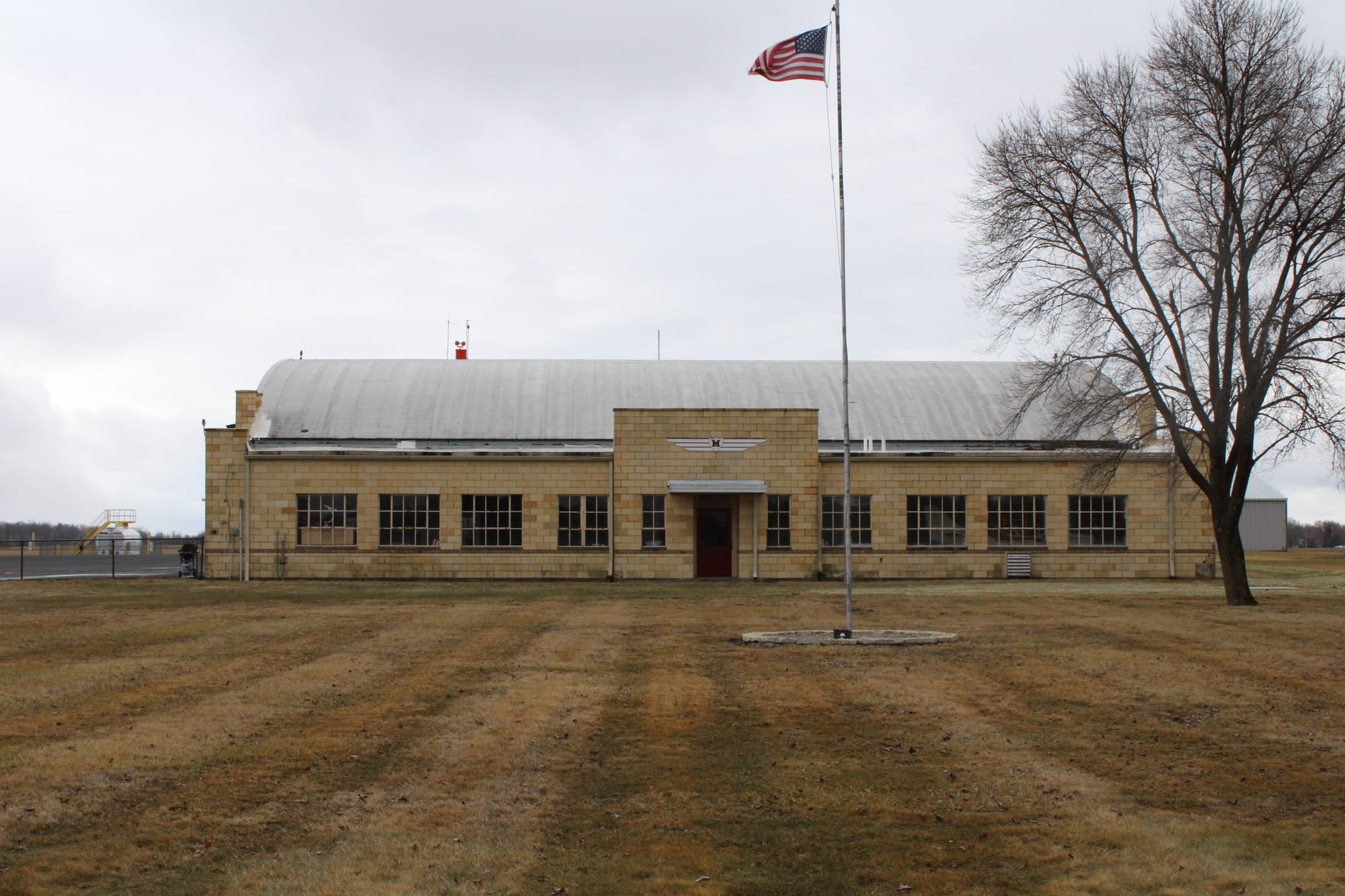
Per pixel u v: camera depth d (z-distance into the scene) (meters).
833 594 36.03
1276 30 31.73
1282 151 31.44
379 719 16.17
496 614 29.59
